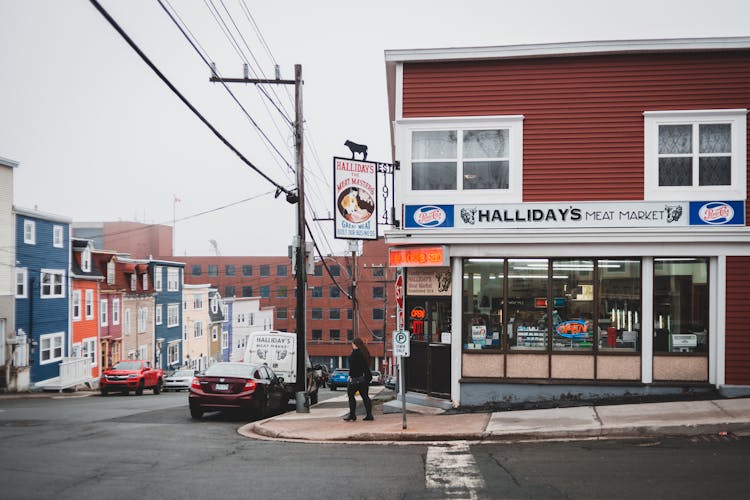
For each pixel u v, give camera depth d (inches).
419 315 652.7
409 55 626.5
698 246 597.0
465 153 627.2
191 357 2556.6
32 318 1493.6
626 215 603.5
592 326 607.2
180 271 2472.9
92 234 3946.9
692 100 605.6
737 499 313.6
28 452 442.0
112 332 1940.2
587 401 590.9
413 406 634.2
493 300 620.4
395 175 630.5
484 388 613.3
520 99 621.9
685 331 600.7
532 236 607.8
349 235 621.3
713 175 601.9
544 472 371.6
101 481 356.2
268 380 756.6
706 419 493.7
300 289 776.3
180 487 343.6
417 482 353.7
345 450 453.7
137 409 820.0
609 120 611.5
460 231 616.1
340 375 1815.9
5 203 1396.4
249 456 433.4
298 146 807.1
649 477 355.9
